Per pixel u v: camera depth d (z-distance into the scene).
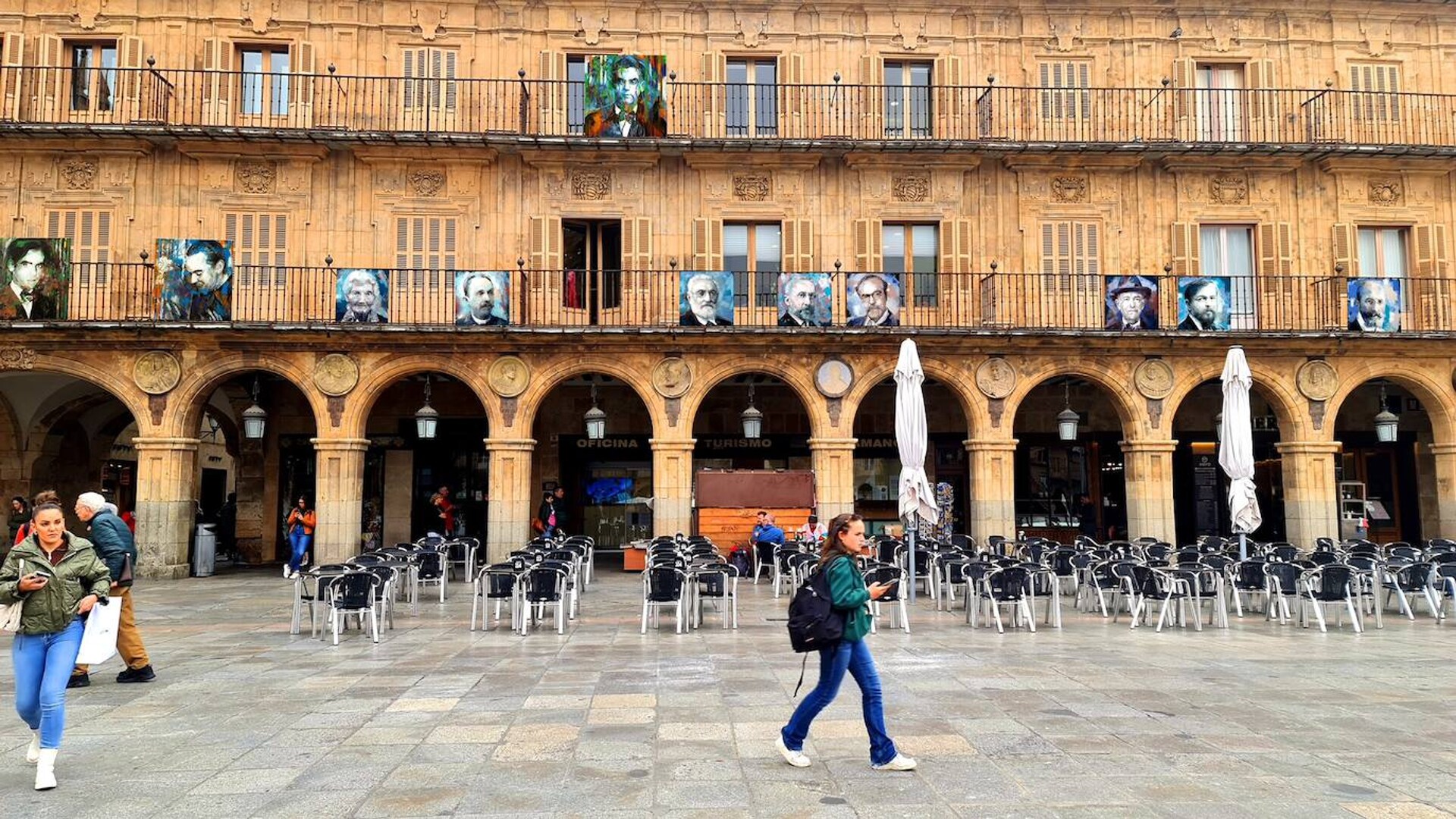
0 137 20.52
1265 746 6.62
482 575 12.49
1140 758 6.34
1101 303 22.22
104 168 21.16
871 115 22.30
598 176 22.14
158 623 13.40
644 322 21.64
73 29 21.17
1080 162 22.39
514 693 8.40
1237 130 22.84
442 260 21.75
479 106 21.84
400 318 21.47
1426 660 10.10
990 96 22.41
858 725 7.17
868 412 25.25
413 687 8.70
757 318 21.95
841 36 22.56
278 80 21.83
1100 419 25.53
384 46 21.94
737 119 22.45
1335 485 21.69
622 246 22.05
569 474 25.17
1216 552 14.86
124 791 5.73
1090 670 9.48
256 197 21.47
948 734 6.93
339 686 8.77
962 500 25.09
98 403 24.88
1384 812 5.29
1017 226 22.45
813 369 21.20
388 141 21.06
